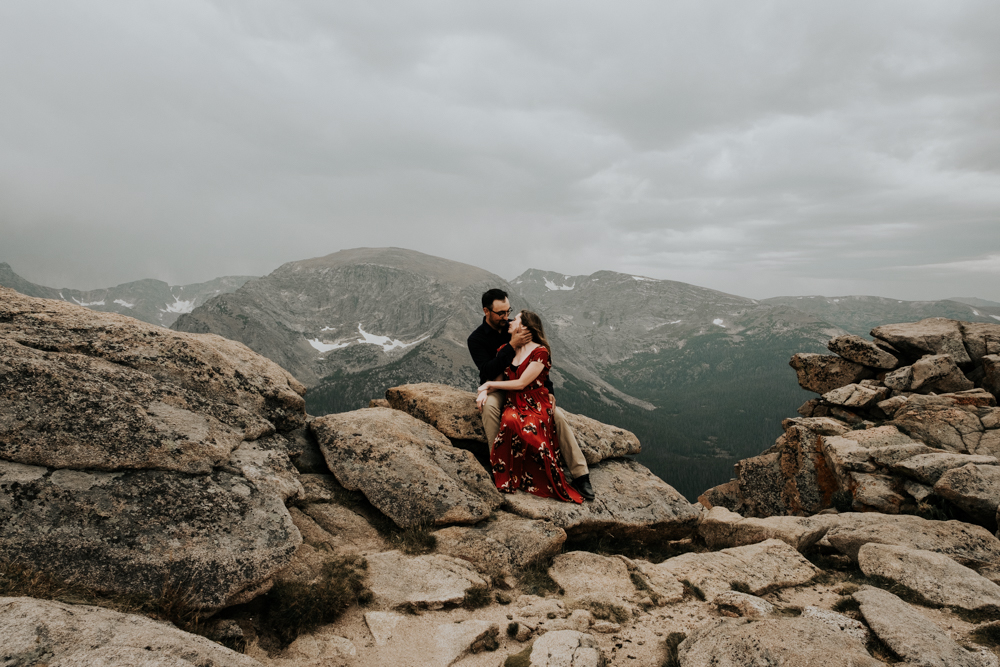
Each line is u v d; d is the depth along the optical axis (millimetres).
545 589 5805
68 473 4344
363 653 4305
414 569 5500
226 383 6395
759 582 6184
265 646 4285
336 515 6332
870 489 10070
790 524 8188
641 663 4430
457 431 8219
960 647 4352
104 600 3719
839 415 13852
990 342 13836
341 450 6949
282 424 7023
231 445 5582
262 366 7242
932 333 14281
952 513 8922
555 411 7809
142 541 4188
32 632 2814
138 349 5781
